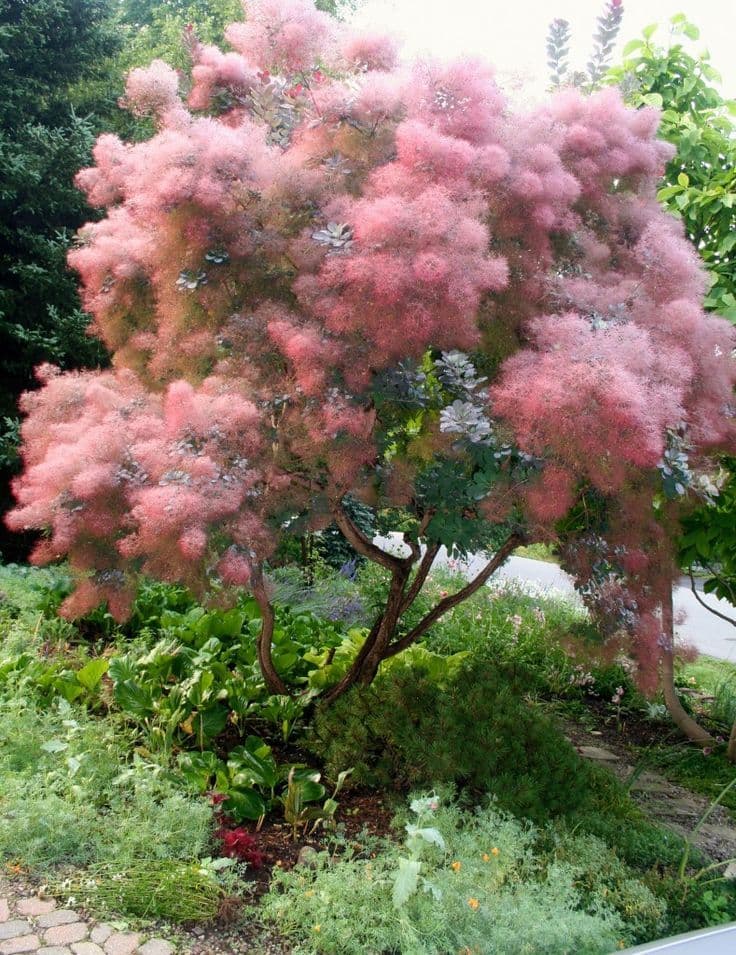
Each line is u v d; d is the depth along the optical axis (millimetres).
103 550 3209
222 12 13984
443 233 2822
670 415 2812
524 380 2863
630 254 3580
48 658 4707
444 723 3518
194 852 2863
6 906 2572
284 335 3021
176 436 2953
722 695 5703
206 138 3104
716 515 4371
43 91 8414
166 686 4168
